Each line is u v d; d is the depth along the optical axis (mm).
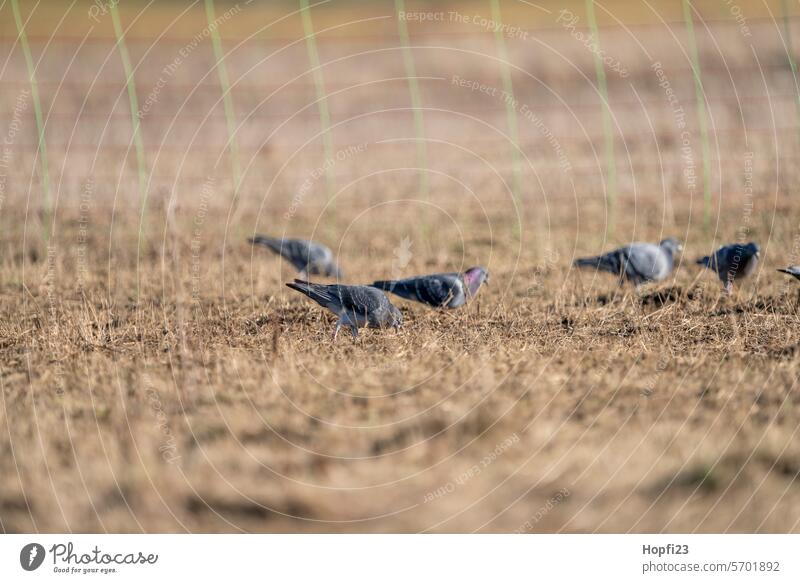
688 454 10758
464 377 13125
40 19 51031
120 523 9820
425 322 16047
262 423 11570
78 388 12875
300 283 15617
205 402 12266
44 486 10156
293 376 13031
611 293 18203
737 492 10188
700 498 10164
